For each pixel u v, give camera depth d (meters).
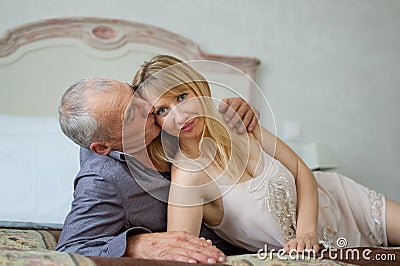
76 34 3.07
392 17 3.59
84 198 1.40
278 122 3.40
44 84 3.02
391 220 1.95
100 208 1.40
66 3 3.15
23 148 2.43
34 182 2.33
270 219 1.56
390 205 1.97
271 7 3.44
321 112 3.47
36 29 3.03
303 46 3.47
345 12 3.54
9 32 2.98
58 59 3.05
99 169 1.44
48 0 3.13
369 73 3.54
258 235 1.59
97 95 1.44
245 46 3.39
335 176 2.03
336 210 1.92
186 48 3.22
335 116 3.48
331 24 3.52
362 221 1.97
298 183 1.71
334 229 1.84
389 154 3.54
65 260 1.02
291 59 3.45
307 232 1.57
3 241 1.56
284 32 3.45
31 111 3.00
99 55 3.10
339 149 3.48
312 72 3.47
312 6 3.50
